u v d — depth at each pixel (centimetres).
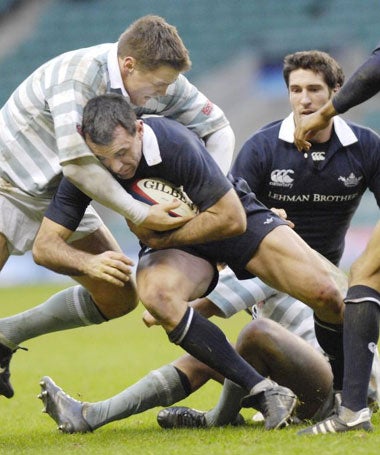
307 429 1541
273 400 1633
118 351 3709
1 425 2019
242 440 1506
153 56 1695
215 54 8719
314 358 1720
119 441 1622
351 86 1733
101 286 1941
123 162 1608
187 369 1789
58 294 2017
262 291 2002
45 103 1831
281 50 8506
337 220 2097
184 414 1806
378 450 1334
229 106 8456
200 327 1648
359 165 2036
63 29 9338
